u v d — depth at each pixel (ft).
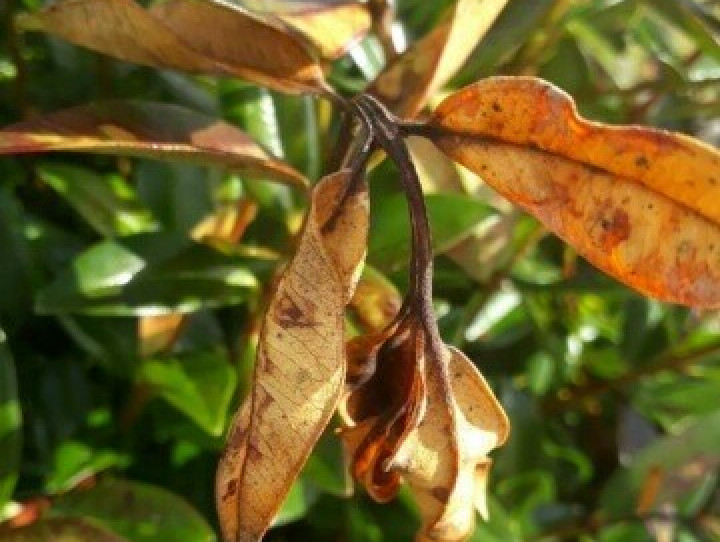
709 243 0.52
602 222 0.54
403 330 0.57
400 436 0.56
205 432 0.94
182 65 0.72
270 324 0.54
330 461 0.83
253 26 0.69
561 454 1.20
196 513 0.86
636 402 1.21
